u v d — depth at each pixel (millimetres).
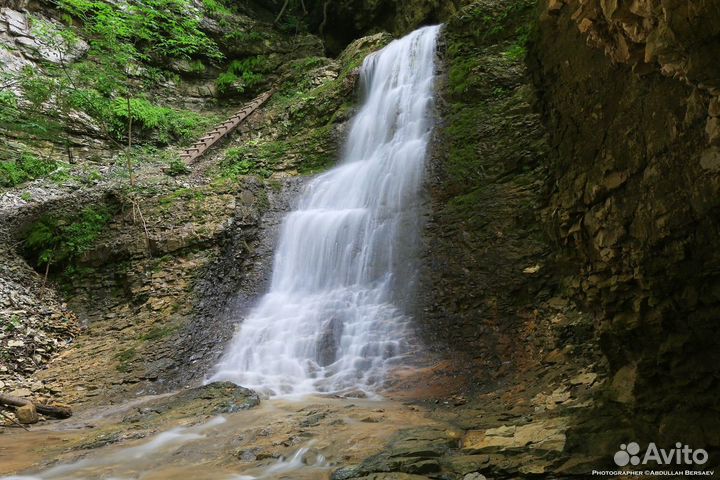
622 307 3355
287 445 4441
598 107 3506
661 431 3062
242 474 3928
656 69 2879
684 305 2908
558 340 6152
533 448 3662
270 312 9094
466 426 4629
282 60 19438
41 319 9164
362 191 11344
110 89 14016
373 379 6785
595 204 3545
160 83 17656
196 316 8938
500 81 11086
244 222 11078
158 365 7766
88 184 12805
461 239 8555
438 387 6199
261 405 5957
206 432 5027
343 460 4020
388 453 3939
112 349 8367
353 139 13477
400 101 12898
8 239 10773
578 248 3785
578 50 3668
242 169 13523
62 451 4789
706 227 2654
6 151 13328
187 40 16594
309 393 6605
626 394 3357
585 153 3666
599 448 3318
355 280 9398
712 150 2523
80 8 14531
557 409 4648
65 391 7262
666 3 2271
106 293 10023
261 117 16453
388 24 20188
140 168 13977
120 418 5977
